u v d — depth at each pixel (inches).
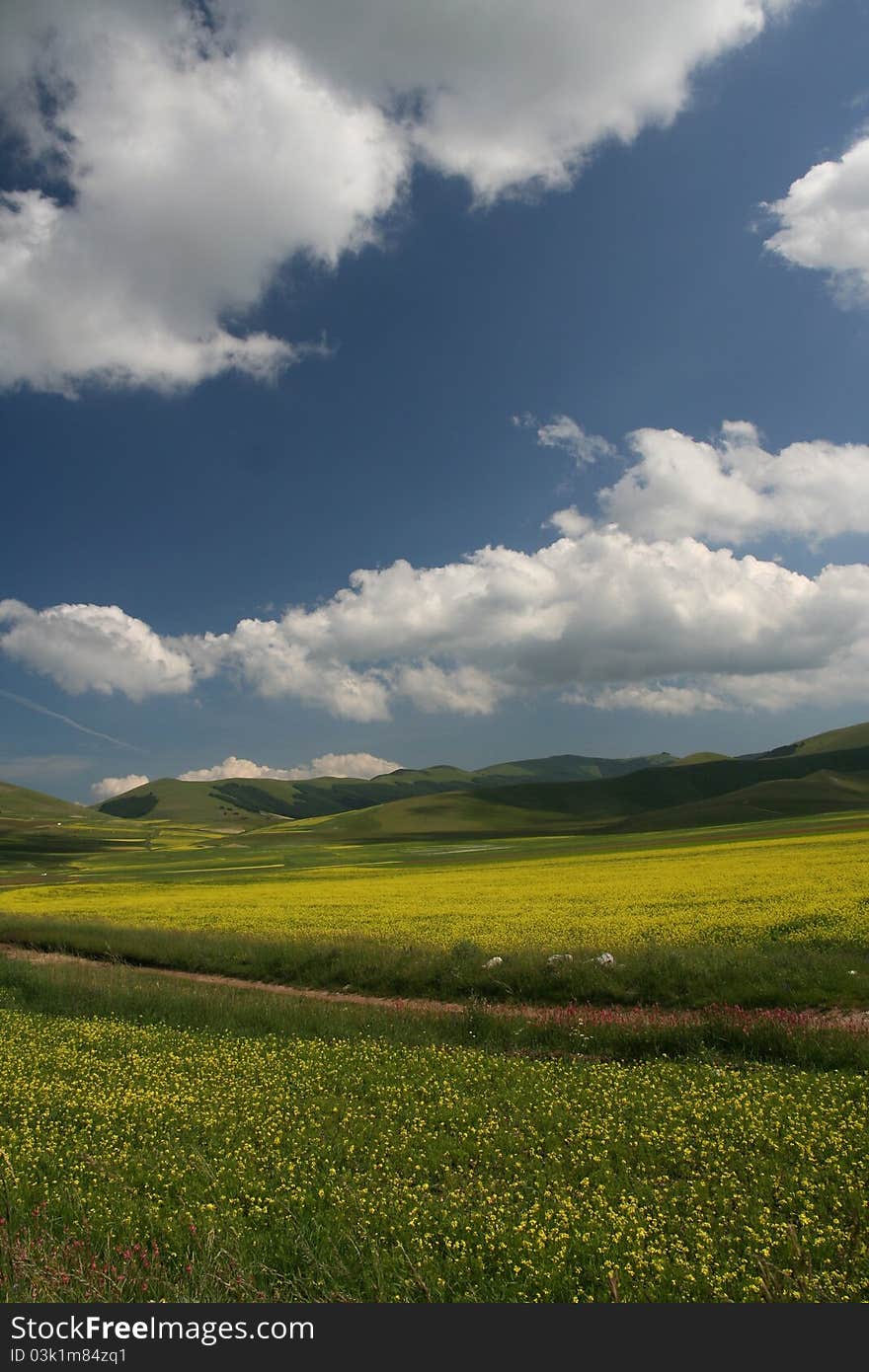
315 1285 309.3
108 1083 575.2
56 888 3041.3
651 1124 450.3
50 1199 386.9
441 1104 501.7
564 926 1214.3
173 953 1241.4
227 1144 454.3
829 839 2583.7
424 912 1518.2
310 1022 760.3
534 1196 370.6
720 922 1117.1
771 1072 541.3
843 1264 306.7
